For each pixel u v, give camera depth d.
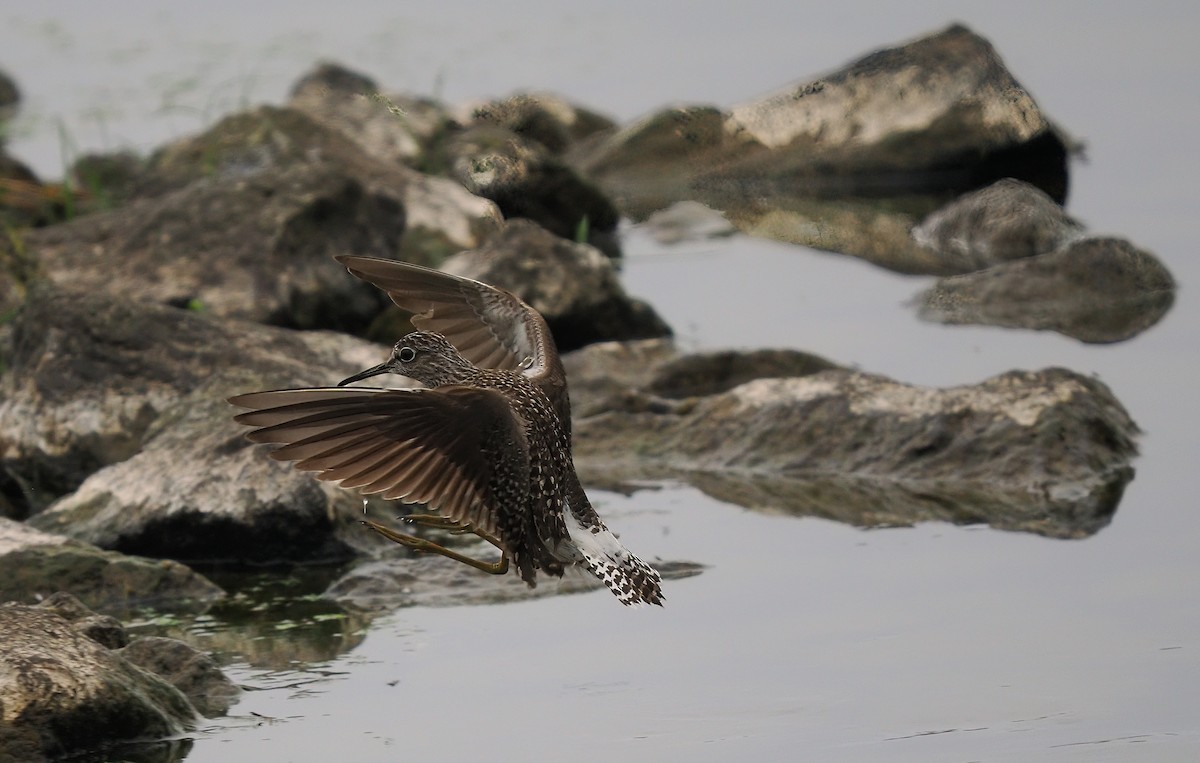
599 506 14.23
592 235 23.30
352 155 23.14
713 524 13.60
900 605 11.58
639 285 21.16
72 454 14.85
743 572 12.44
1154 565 12.07
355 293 18.98
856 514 13.72
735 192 25.98
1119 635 10.82
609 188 26.12
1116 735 9.39
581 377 17.28
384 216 20.19
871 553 12.73
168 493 13.41
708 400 15.98
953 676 10.34
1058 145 25.12
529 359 9.23
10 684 9.65
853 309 19.86
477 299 9.52
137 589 12.41
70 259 19.00
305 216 18.94
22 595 12.24
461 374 9.29
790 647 10.97
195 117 28.09
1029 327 18.67
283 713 10.27
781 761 9.30
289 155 22.67
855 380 15.51
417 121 25.47
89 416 14.96
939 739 9.47
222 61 30.81
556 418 8.58
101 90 29.31
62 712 9.65
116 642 10.84
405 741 9.80
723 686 10.41
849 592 11.91
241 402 7.49
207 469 13.57
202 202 19.22
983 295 19.55
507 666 10.94
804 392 15.50
